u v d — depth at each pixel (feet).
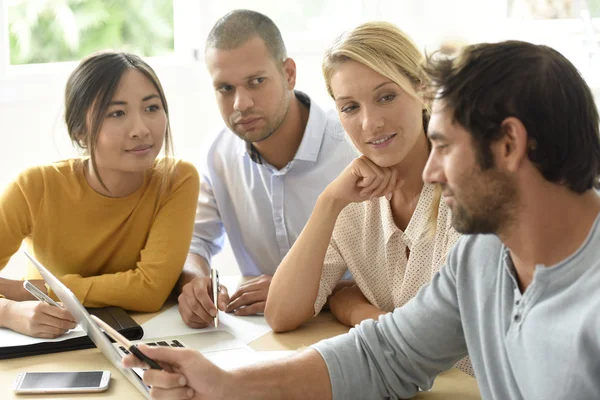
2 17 9.09
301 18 10.55
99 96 5.72
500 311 3.53
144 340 5.12
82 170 6.13
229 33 6.20
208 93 10.03
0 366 4.66
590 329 2.95
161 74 9.77
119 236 6.18
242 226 7.12
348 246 5.51
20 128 9.25
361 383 4.17
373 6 10.05
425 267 5.14
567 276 3.16
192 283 5.64
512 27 9.88
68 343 4.91
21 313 5.05
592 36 9.49
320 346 4.26
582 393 3.04
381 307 5.51
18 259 9.32
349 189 5.26
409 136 4.96
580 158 3.09
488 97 3.09
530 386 3.28
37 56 11.53
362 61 4.85
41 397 4.20
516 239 3.28
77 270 6.19
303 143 6.64
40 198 6.07
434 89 3.28
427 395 4.28
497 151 3.13
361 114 4.97
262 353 4.83
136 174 6.14
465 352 4.17
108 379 4.37
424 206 5.11
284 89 6.44
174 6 10.03
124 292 5.71
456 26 9.89
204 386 3.90
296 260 5.30
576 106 3.08
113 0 11.80
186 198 6.26
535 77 3.07
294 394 4.05
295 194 6.79
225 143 7.06
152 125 5.89
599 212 3.17
